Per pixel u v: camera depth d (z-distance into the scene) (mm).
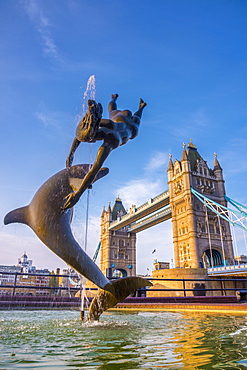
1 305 11031
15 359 3275
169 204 69500
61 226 5602
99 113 5211
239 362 3146
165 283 42656
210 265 62375
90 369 2885
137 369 2885
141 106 6598
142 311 11344
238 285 46156
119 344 4184
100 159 5379
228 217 58875
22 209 5816
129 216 78500
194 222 58656
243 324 6500
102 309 6867
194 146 71125
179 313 10016
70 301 12352
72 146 6168
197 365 3035
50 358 3332
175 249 61250
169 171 68062
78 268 5738
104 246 94250
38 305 11641
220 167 68125
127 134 5918
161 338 4695
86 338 4680
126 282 6621
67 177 5809
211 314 9320
